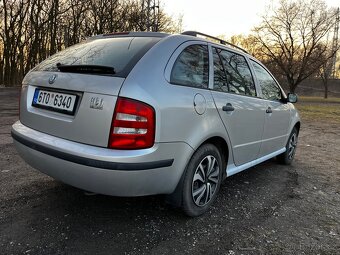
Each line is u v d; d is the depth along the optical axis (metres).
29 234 2.74
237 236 2.96
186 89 2.91
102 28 32.69
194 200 3.14
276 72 36.31
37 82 3.07
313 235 3.09
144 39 3.07
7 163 4.57
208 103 3.11
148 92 2.56
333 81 69.62
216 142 3.42
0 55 30.97
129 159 2.46
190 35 3.32
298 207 3.74
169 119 2.67
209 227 3.08
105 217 3.11
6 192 3.55
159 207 3.39
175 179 2.86
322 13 34.50
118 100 2.48
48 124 2.85
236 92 3.71
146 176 2.58
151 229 2.96
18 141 3.07
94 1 32.47
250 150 4.07
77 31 33.56
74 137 2.65
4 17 27.28
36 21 28.31
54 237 2.72
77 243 2.65
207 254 2.64
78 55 3.18
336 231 3.20
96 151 2.49
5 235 2.70
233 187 4.25
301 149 7.42
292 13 35.03
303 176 5.04
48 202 3.35
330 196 4.19
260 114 4.13
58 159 2.66
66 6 31.50
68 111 2.71
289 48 35.91
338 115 18.50
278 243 2.90
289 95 5.22
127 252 2.58
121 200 3.49
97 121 2.53
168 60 2.85
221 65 3.55
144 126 2.51
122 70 2.63
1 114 9.70
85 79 2.67
